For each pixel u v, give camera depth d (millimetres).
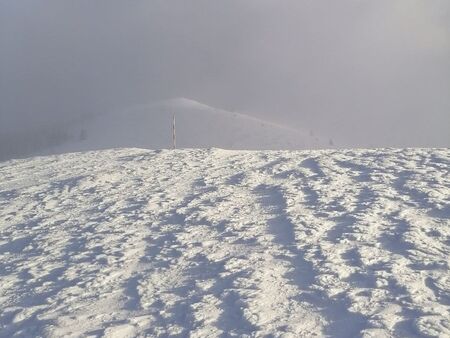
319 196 10031
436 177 10883
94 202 11203
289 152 16266
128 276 6680
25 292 6434
